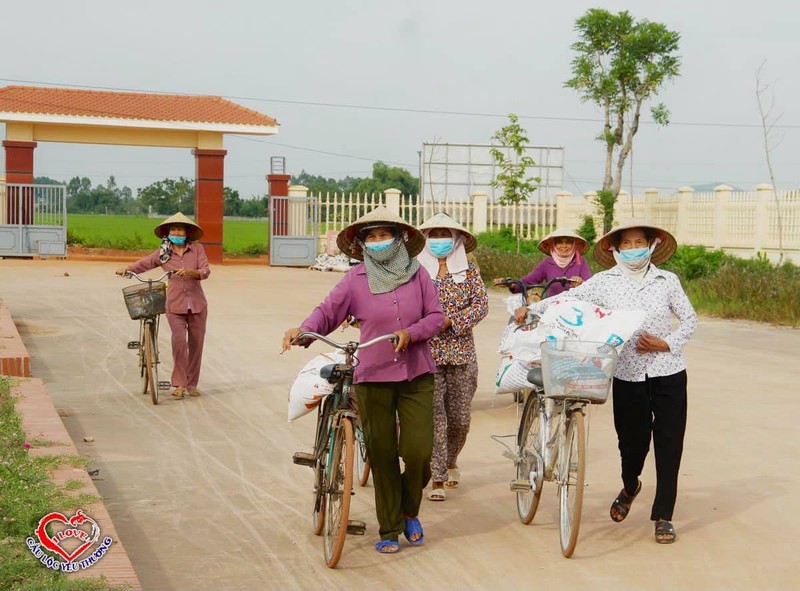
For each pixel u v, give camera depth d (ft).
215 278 88.33
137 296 34.71
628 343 22.03
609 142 124.47
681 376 21.80
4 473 20.99
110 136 106.73
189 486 25.20
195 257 36.63
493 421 33.86
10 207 104.22
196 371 36.81
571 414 21.08
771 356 48.55
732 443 30.63
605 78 121.90
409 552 20.86
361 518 23.30
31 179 104.73
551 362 20.08
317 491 21.48
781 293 64.08
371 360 20.59
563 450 21.17
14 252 104.27
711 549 21.15
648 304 22.24
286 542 21.21
